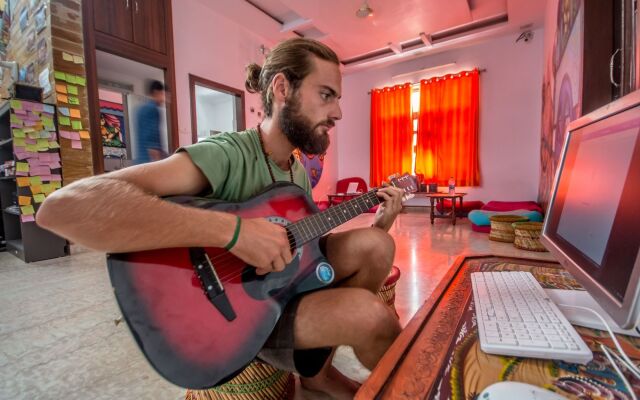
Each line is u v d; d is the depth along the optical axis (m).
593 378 0.38
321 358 0.70
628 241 0.40
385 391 0.37
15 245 3.03
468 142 5.50
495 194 5.43
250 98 4.86
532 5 4.16
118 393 1.04
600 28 1.36
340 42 5.18
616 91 1.32
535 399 0.31
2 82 4.31
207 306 0.65
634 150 0.42
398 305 1.71
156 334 0.60
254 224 0.69
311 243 0.88
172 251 0.65
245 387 0.86
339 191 6.74
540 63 4.92
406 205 6.27
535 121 5.02
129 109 3.66
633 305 0.35
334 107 0.88
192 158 0.75
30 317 1.62
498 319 0.50
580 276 0.52
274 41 5.21
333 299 0.67
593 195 0.54
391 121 6.24
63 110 2.90
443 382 0.38
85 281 2.20
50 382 1.09
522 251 2.83
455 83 5.55
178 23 3.84
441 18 4.45
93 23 2.99
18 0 3.45
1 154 3.36
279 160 0.99
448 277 0.75
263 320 0.69
